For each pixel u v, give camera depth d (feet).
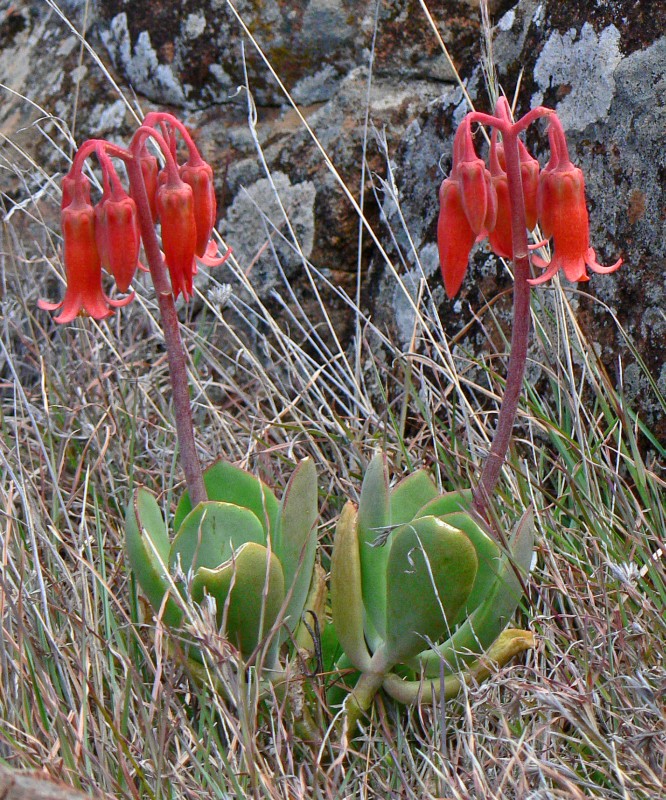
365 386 3.48
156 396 3.49
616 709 2.84
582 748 2.84
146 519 2.89
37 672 2.88
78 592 3.08
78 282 2.76
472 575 2.79
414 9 3.55
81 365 3.47
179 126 2.80
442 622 2.83
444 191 2.74
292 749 2.89
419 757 2.90
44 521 3.15
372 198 3.54
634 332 3.15
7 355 3.33
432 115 3.46
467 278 3.36
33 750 2.76
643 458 3.16
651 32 3.14
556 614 3.00
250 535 2.87
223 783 2.79
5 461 3.10
